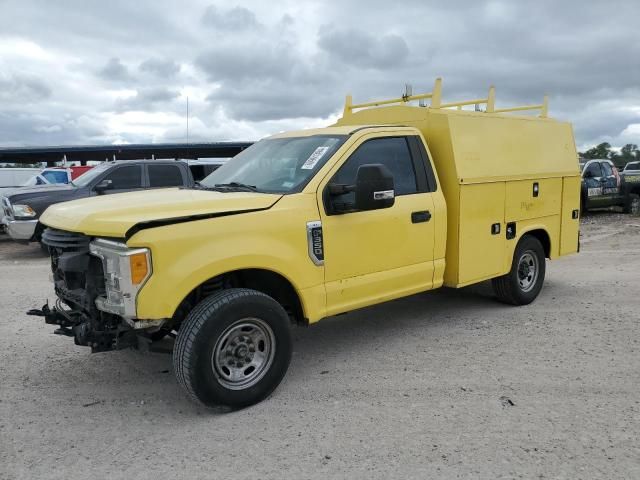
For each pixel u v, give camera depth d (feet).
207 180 17.93
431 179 17.93
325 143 16.30
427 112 18.65
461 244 18.44
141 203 13.38
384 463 10.85
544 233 22.88
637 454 10.93
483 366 15.75
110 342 13.30
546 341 17.74
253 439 11.99
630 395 13.58
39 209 35.68
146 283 11.98
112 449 11.71
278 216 13.94
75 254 13.01
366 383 14.83
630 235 43.86
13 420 13.10
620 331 18.53
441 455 11.06
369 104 22.16
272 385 13.82
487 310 21.61
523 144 21.20
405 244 16.85
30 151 87.30
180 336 12.66
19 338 19.19
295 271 14.19
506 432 11.91
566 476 10.23
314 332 19.44
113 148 87.40
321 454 11.27
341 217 15.21
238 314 12.97
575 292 24.26
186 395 14.25
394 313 21.50
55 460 11.28
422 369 15.69
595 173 57.47
